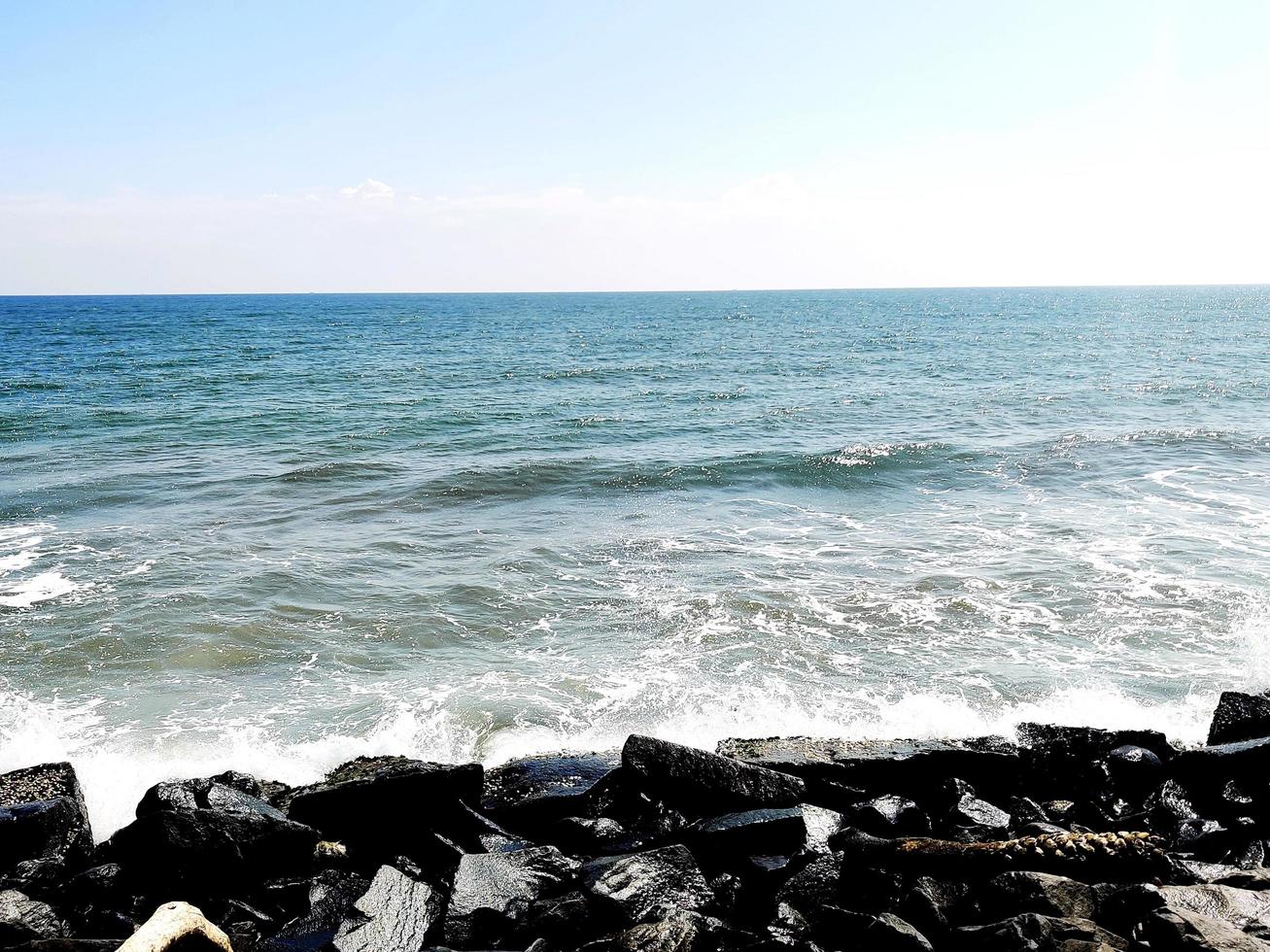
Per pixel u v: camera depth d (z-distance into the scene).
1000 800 8.91
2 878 7.04
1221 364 52.91
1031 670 12.06
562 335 89.62
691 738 10.35
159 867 7.02
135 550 16.86
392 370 51.44
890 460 24.89
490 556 16.83
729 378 48.25
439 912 6.55
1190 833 7.94
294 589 14.88
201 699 11.21
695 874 6.87
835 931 6.18
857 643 12.97
